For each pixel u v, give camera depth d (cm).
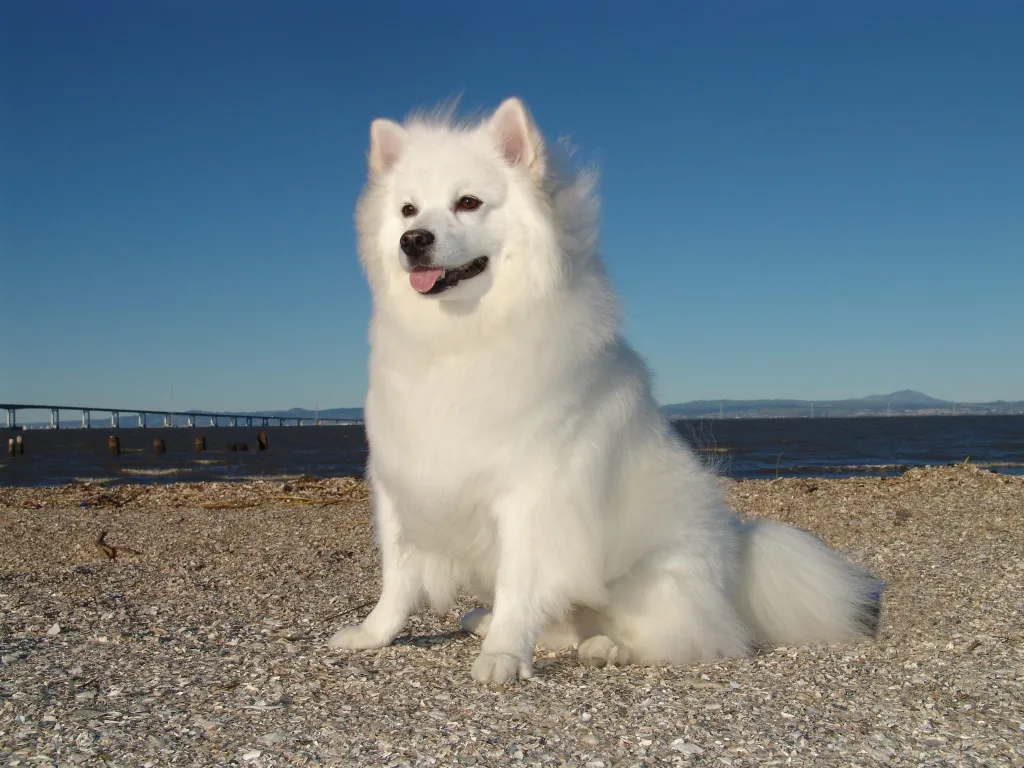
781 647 160
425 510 145
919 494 391
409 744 122
